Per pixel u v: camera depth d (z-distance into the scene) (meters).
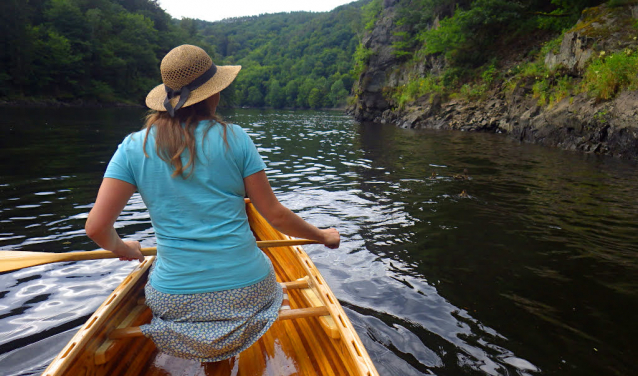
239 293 1.62
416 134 18.20
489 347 2.65
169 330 1.64
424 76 28.44
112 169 1.47
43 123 21.16
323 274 3.65
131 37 64.00
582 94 12.69
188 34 93.19
